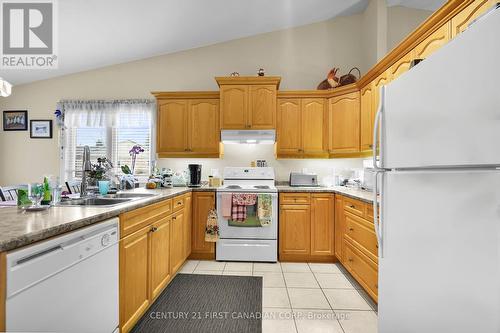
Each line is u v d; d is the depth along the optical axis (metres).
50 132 3.85
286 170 3.69
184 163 3.76
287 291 2.27
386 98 1.26
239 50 3.75
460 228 0.82
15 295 0.82
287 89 3.72
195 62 3.78
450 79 0.85
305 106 3.39
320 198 3.00
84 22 2.77
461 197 0.82
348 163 3.61
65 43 3.08
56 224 1.02
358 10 3.58
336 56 3.69
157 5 2.69
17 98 3.89
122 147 3.83
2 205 1.57
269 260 2.96
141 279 1.69
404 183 1.11
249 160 3.71
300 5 3.21
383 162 1.29
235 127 3.32
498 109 0.69
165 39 3.39
